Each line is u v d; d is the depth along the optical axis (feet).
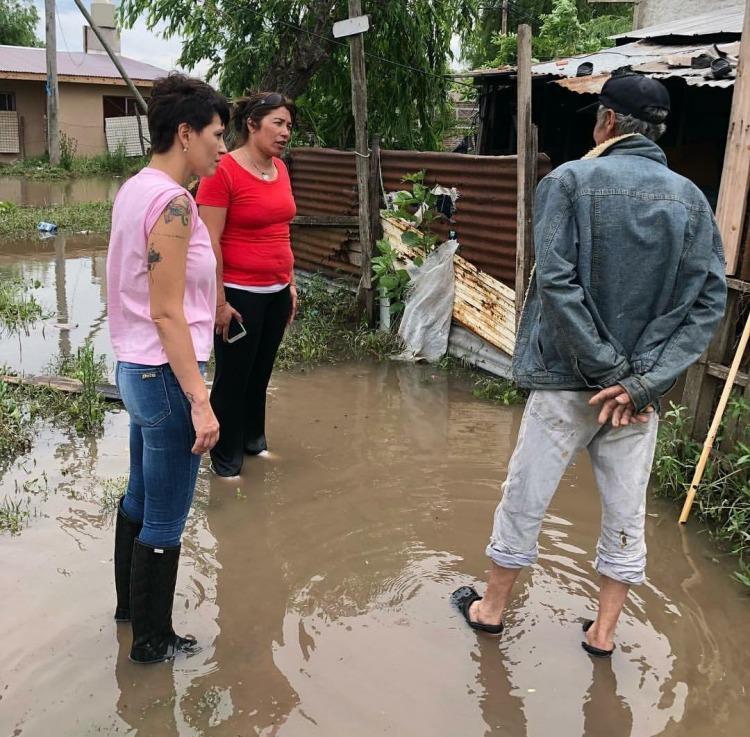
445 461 15.33
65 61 83.71
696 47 23.44
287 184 14.17
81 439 15.75
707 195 24.34
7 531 12.14
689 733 8.55
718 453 13.56
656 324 8.79
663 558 12.06
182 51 36.70
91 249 37.17
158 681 9.10
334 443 16.10
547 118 31.71
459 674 9.39
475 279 20.62
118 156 77.77
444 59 37.63
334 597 10.87
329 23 33.86
